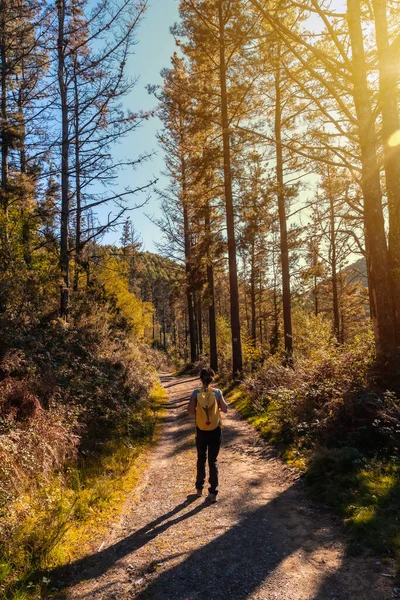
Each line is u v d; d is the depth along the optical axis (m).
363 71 8.27
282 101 16.89
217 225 19.89
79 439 6.90
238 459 7.19
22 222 13.10
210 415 5.46
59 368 8.55
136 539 4.37
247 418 10.72
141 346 23.09
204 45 16.73
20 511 4.31
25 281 10.06
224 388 17.41
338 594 3.05
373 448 6.00
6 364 6.75
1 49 16.30
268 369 13.59
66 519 4.54
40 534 4.06
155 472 7.00
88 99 14.34
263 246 19.98
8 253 10.57
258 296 42.38
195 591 3.27
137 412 11.26
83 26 14.16
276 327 28.95
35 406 6.18
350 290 28.77
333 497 4.82
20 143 15.19
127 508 5.36
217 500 5.31
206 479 6.21
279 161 16.50
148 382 15.57
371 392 6.88
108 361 12.32
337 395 7.36
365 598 2.97
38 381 7.12
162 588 3.36
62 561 3.88
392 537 3.65
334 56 11.09
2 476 4.58
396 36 8.08
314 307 32.84
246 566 3.58
